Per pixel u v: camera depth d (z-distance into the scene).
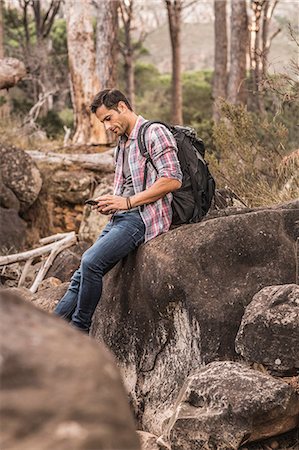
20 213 10.45
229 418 3.47
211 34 72.06
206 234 4.18
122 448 1.01
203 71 35.59
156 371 4.24
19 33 30.11
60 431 1.00
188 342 4.10
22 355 1.08
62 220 10.63
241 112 7.18
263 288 4.01
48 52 28.53
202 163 4.39
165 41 68.31
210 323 4.00
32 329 1.14
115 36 15.95
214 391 3.56
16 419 1.01
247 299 4.05
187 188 4.36
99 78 15.95
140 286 4.32
